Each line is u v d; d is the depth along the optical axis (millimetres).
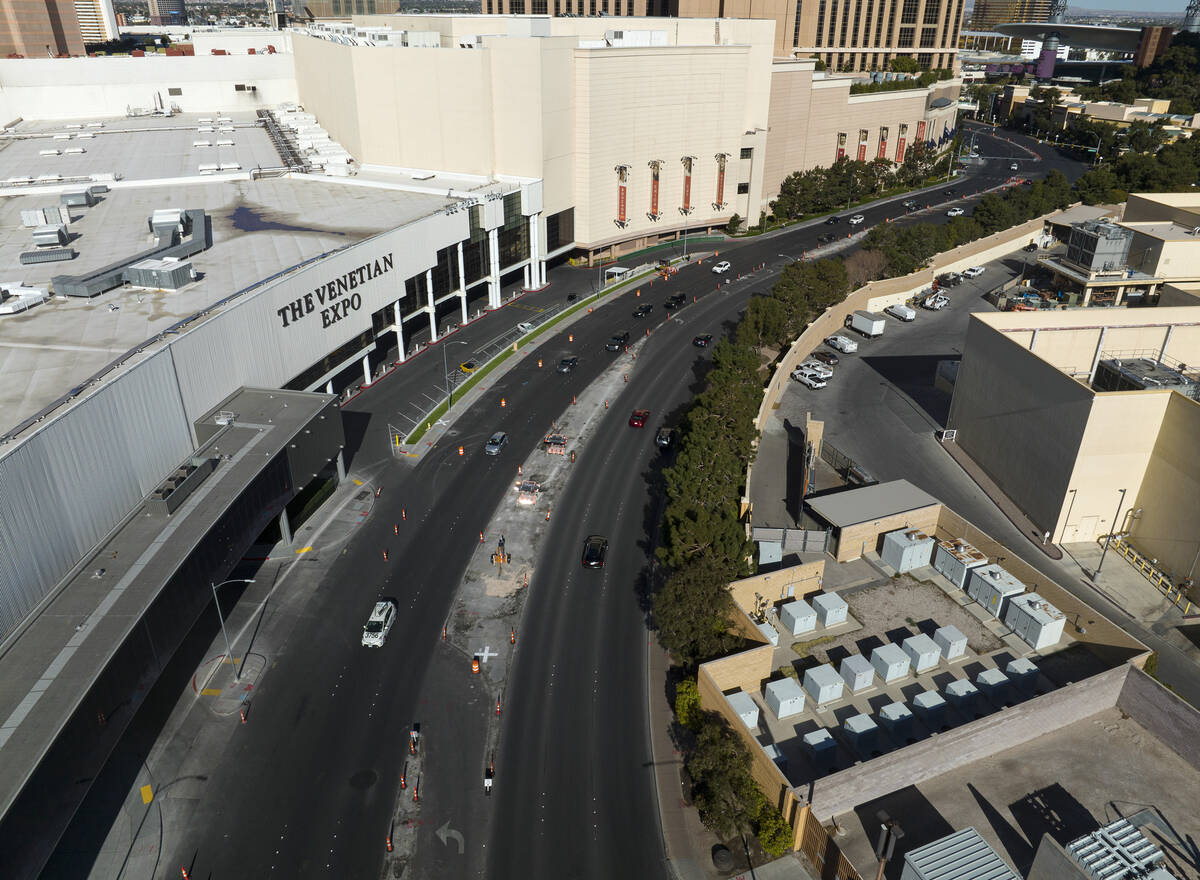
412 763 50844
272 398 76125
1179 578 68625
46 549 52500
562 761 51281
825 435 92500
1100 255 119125
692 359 108375
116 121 174500
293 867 44500
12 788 38188
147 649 49844
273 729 53062
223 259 90062
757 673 56219
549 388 100688
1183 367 82812
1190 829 46781
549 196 133750
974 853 42344
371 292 96750
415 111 132750
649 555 70688
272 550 70625
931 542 70188
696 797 47219
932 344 117938
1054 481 73562
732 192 161875
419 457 85500
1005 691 56719
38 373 62812
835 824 46781
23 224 99062
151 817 47000
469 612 63812
